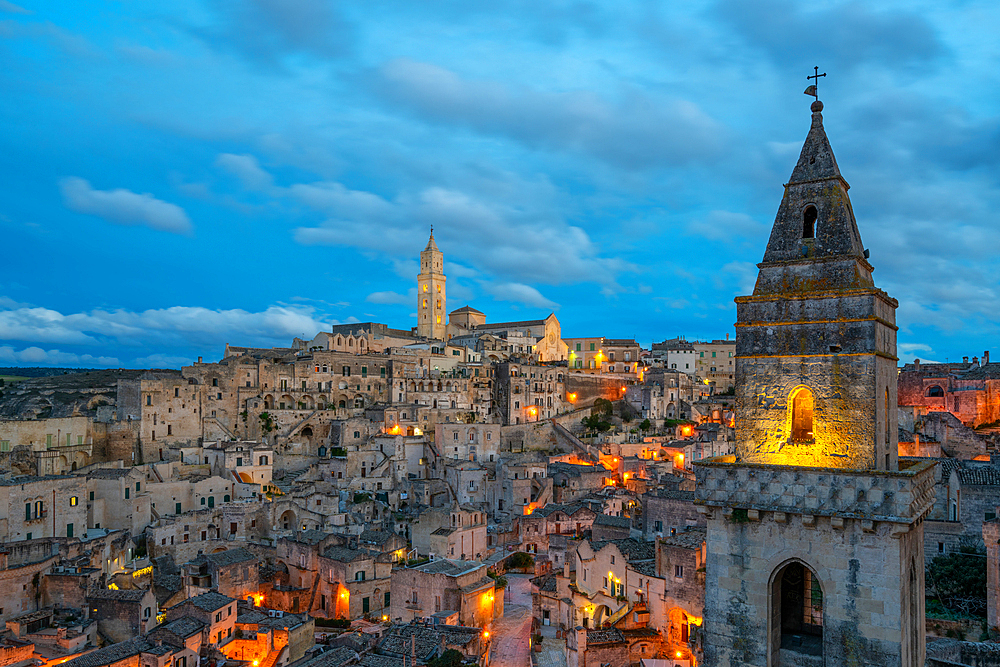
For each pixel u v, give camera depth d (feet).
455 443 591.37
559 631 325.21
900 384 535.60
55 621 293.84
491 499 526.98
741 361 111.14
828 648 98.63
